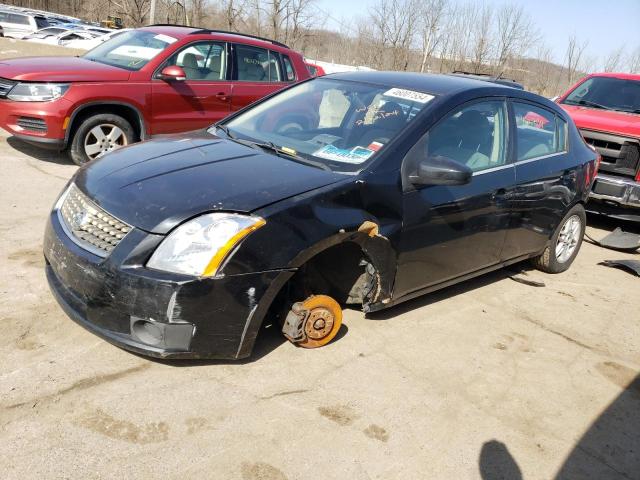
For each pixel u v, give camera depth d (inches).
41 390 106.3
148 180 120.8
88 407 104.1
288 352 129.6
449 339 149.1
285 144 148.1
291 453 100.9
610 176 257.6
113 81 253.0
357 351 135.3
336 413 112.8
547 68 1208.8
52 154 271.7
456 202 147.0
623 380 142.6
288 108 165.9
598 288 201.6
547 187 181.8
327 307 129.1
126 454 95.3
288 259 114.1
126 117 265.3
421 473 101.7
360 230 125.3
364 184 128.2
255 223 110.9
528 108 180.1
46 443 94.8
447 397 124.3
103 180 123.9
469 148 156.1
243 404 110.9
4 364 111.8
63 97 242.1
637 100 298.8
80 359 116.6
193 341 109.6
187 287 105.3
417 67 1344.7
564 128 197.9
